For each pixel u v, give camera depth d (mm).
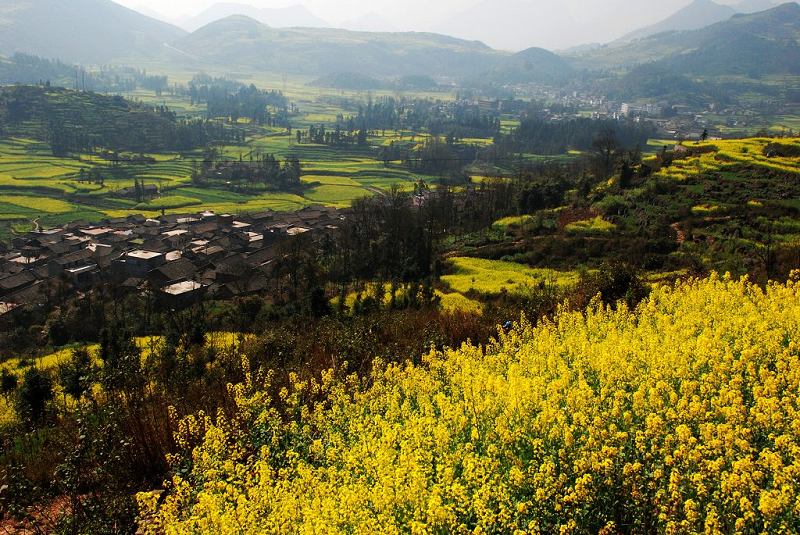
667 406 12672
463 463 11203
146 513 11586
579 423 12117
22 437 19641
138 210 133750
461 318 29906
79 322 61562
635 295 27453
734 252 47562
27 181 145250
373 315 33531
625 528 9859
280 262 75188
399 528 10039
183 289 74375
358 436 13969
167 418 16000
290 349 24500
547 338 19688
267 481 11312
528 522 9766
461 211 93500
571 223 66062
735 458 10562
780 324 17484
